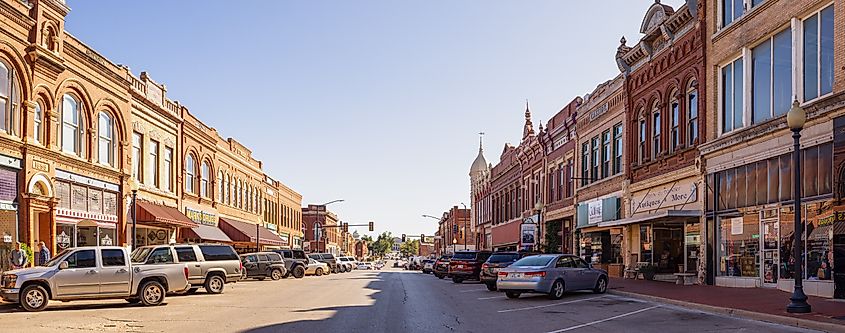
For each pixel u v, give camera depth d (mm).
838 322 13648
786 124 20625
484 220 76938
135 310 19438
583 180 40594
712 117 25750
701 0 26719
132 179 33656
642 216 29391
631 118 33656
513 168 60219
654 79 31109
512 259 28359
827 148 19125
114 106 32094
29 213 24828
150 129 37031
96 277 20172
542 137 49062
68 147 28453
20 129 24875
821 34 19844
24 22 24875
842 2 18719
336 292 27719
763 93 22875
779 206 21391
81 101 29281
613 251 35594
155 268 21375
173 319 16922
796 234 15820
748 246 23344
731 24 24484
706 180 26125
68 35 28031
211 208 47750
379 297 24609
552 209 47219
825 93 19578
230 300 23297
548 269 22453
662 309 18438
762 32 22609
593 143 39594
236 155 54938
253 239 50688
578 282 23391
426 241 159250
